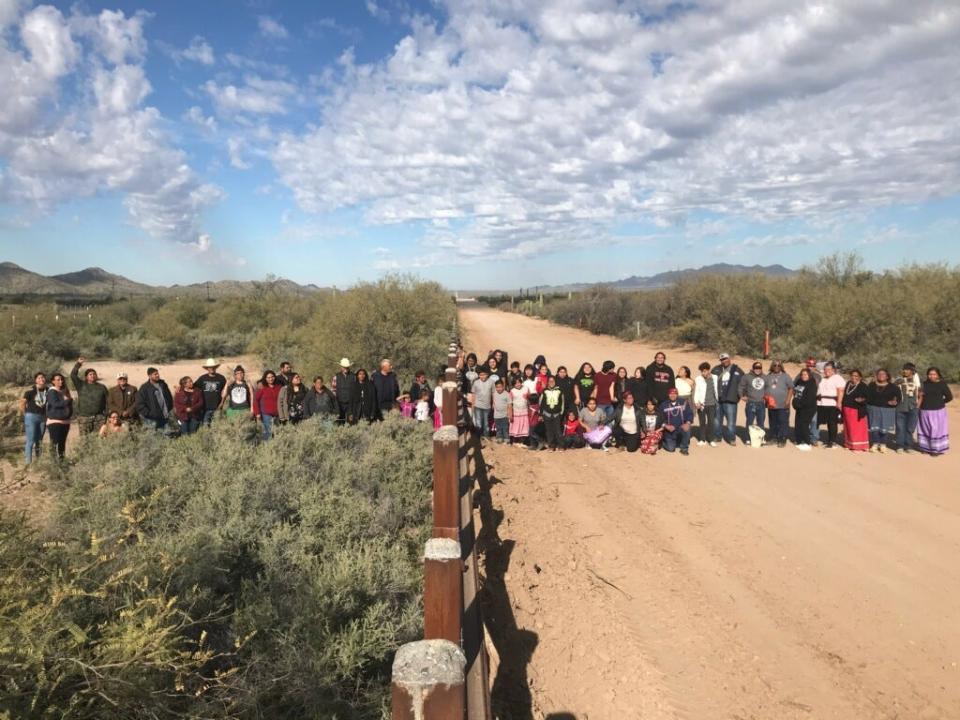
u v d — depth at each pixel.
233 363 26.30
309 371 18.28
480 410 13.42
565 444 12.91
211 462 7.08
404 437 10.41
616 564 6.88
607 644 5.25
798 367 20.86
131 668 2.77
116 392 11.02
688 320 30.67
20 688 2.56
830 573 6.71
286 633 3.73
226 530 4.83
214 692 3.31
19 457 6.33
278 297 42.22
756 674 4.95
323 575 4.33
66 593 2.85
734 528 8.00
